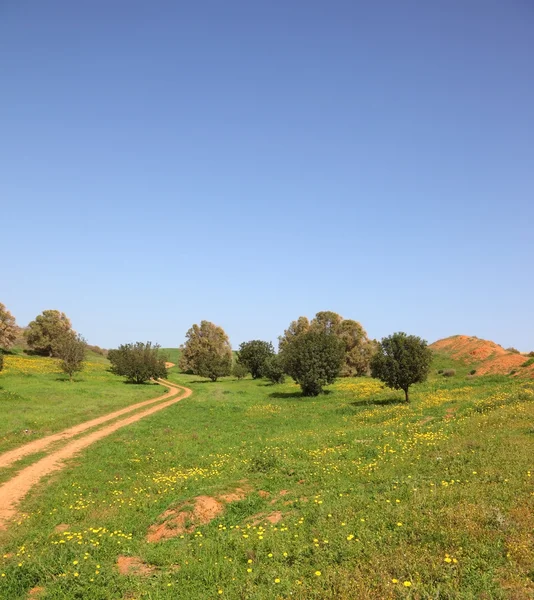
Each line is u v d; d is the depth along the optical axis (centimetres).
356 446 1914
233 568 849
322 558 818
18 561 966
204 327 9769
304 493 1299
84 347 5881
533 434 1622
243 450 2150
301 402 4250
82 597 800
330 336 4869
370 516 985
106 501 1536
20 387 4522
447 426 2038
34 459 2114
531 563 704
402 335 3500
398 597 652
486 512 891
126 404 4050
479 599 621
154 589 811
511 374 4200
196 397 4894
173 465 2017
